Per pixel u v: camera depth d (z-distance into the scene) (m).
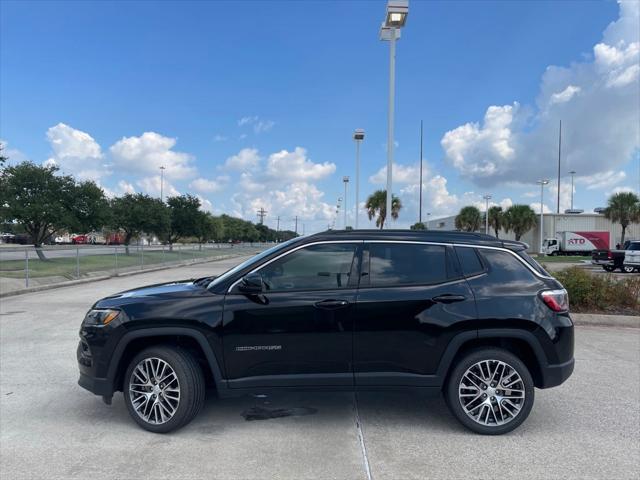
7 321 10.38
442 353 4.37
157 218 40.81
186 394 4.36
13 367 6.69
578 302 10.50
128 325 4.39
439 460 3.92
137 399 4.48
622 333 8.95
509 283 4.50
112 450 4.08
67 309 12.16
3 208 25.67
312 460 3.90
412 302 4.38
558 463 3.88
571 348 4.52
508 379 4.42
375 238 4.60
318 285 4.46
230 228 92.75
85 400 5.34
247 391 4.38
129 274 24.17
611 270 29.94
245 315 4.35
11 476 3.65
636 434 4.47
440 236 4.65
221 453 4.02
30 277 18.12
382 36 14.27
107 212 30.14
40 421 4.74
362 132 27.83
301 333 4.35
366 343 4.37
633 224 62.59
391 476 3.65
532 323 4.36
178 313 4.36
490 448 4.15
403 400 5.33
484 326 4.38
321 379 4.38
